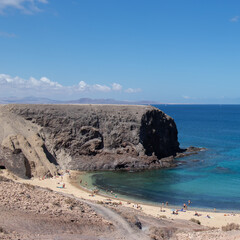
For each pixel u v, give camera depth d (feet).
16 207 73.82
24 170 210.18
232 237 88.07
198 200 177.37
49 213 75.87
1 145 219.41
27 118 267.18
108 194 186.80
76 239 66.39
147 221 103.50
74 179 221.05
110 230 78.95
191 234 95.45
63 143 265.75
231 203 171.73
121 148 279.49
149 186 206.69
